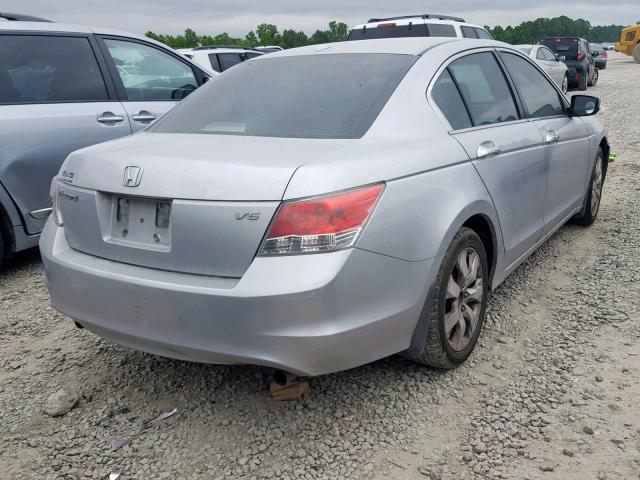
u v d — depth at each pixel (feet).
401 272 9.18
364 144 9.48
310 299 8.20
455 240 10.28
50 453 9.30
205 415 10.10
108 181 9.38
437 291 9.93
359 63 11.54
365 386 10.61
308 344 8.36
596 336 11.95
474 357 11.44
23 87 16.47
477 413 9.78
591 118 17.95
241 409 10.21
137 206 9.23
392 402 10.16
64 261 9.84
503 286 14.65
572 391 10.19
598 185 18.80
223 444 9.38
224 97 11.80
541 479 8.30
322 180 8.39
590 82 69.92
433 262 9.66
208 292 8.38
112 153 9.73
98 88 17.98
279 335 8.27
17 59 16.57
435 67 11.37
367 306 8.80
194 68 21.34
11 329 13.43
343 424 9.69
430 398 10.22
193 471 8.84
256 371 11.31
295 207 8.24
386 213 8.90
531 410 9.76
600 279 14.67
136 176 9.07
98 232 9.56
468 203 10.35
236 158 8.86
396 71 11.03
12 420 10.11
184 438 9.55
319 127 10.09
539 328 12.46
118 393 10.80
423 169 9.68
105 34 18.75
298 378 10.14
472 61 12.63
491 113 12.53
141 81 19.36
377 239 8.77
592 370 10.77
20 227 16.24
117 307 9.21
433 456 8.90
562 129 15.03
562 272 15.35
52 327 13.51
